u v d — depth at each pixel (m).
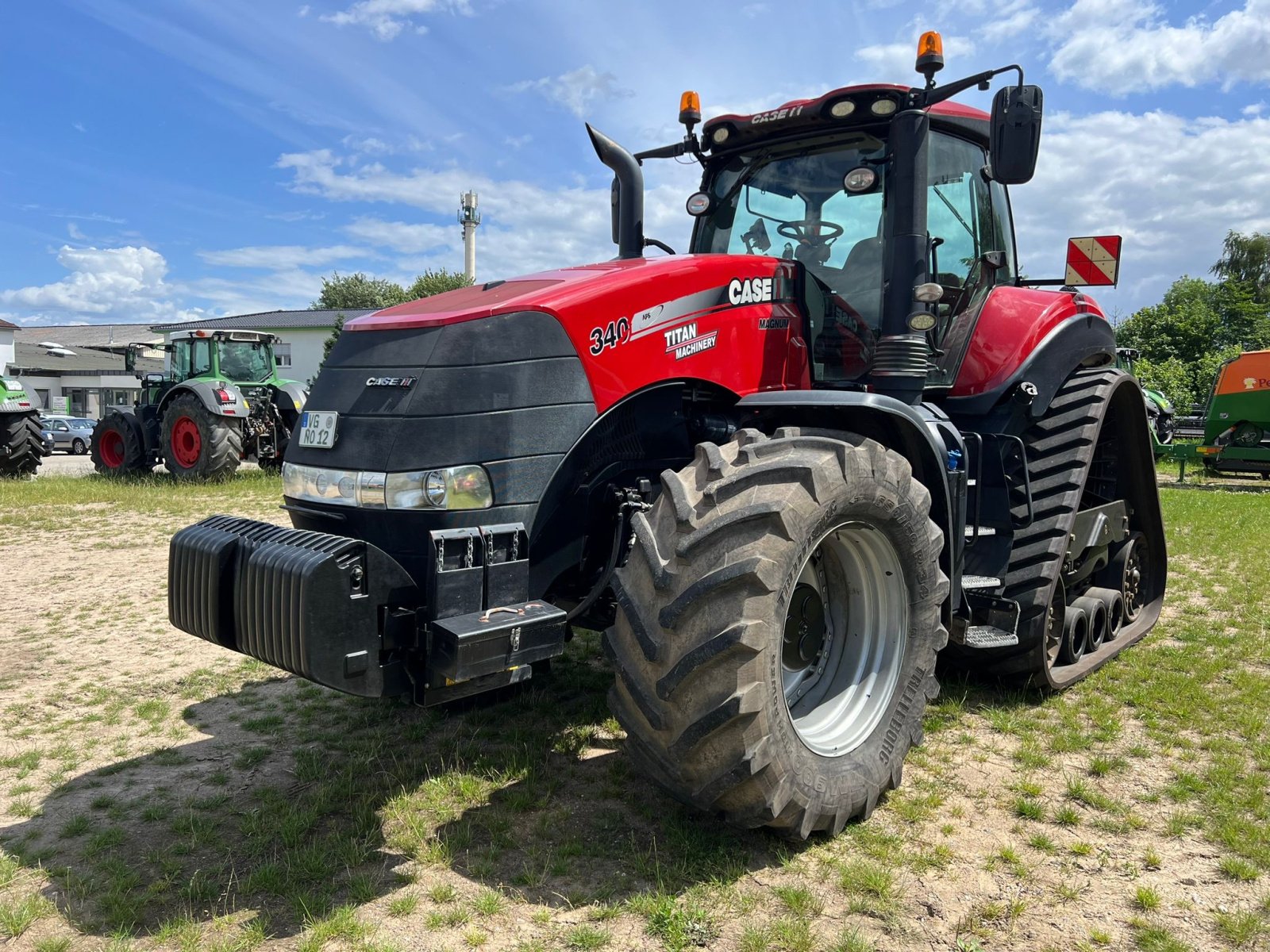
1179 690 3.95
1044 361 4.07
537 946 2.16
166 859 2.57
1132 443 4.81
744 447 2.57
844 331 3.68
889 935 2.23
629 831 2.71
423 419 2.55
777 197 3.96
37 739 3.49
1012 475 4.05
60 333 64.38
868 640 2.92
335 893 2.38
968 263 4.20
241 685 4.09
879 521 2.75
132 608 5.47
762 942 2.17
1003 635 3.67
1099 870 2.54
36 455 13.83
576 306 2.75
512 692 3.91
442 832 2.70
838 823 2.64
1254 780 3.05
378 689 2.39
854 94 3.50
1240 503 11.01
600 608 3.20
